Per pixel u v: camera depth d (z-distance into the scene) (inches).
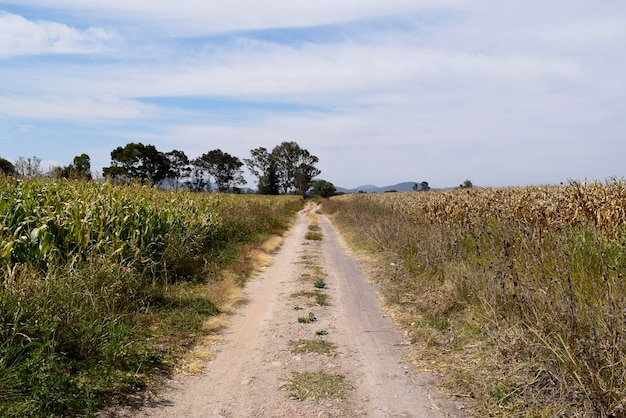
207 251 462.0
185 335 243.1
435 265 350.6
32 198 317.1
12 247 239.5
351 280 409.1
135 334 226.4
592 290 205.3
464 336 233.3
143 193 467.2
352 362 217.6
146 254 344.2
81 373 175.2
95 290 238.5
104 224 310.8
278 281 403.2
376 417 163.8
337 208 1494.8
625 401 138.8
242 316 294.7
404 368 209.2
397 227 520.1
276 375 201.0
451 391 182.4
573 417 148.0
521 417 155.6
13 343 169.9
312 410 168.9
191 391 181.9
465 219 469.1
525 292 209.8
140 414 159.0
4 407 138.5
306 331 264.7
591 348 155.6
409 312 295.1
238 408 169.2
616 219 305.0
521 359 187.9
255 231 690.2
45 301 189.8
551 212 357.7
